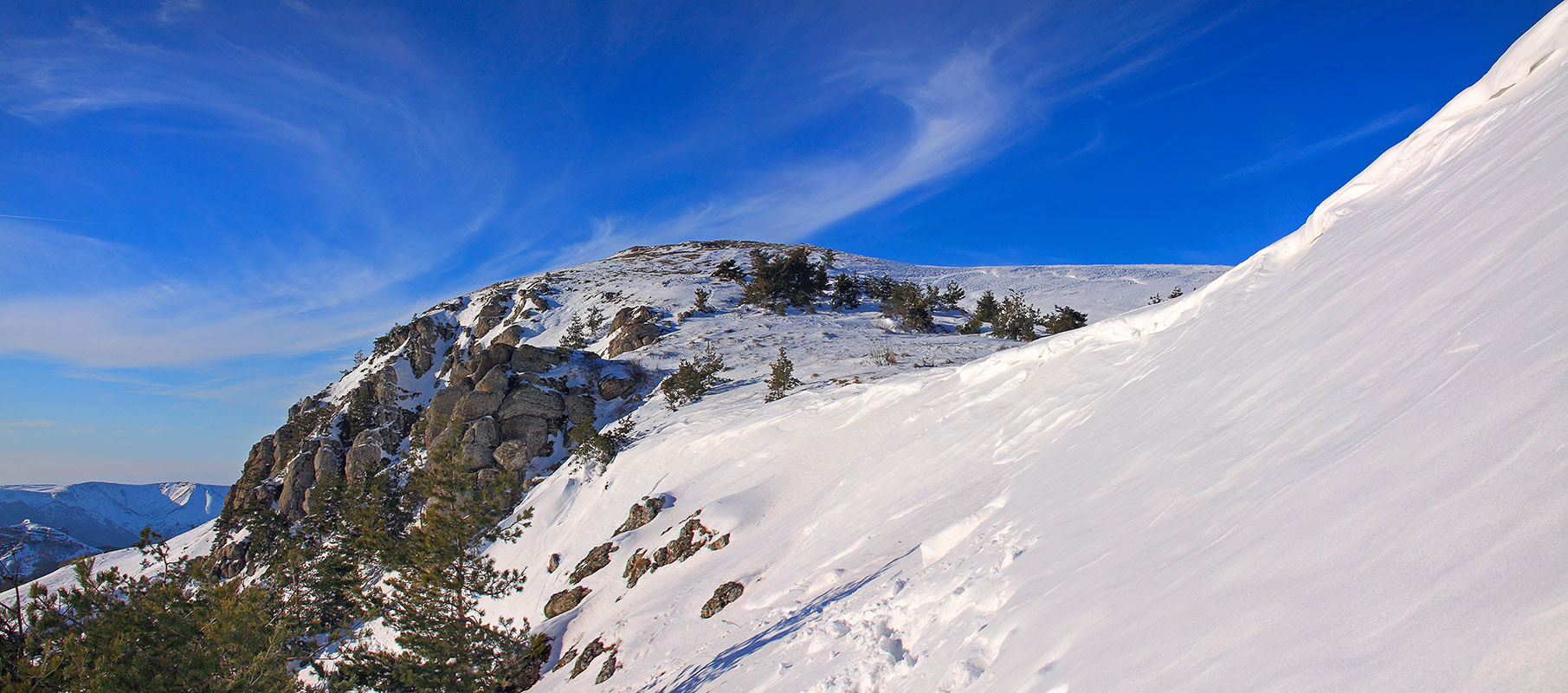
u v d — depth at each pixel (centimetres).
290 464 4966
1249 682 179
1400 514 199
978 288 8206
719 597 1202
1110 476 522
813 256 10325
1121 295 7175
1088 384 968
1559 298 232
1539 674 112
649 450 2447
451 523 1507
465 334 7719
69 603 1095
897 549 836
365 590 1947
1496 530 159
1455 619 144
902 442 1339
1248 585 229
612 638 1388
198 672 1054
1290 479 289
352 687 1380
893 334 4544
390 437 5262
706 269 8962
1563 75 546
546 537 2400
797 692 520
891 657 471
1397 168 767
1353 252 600
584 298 7781
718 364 3747
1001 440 1002
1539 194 348
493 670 1520
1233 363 562
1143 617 266
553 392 3700
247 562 4309
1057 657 292
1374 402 298
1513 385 208
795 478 1708
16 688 889
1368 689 146
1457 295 331
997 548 536
